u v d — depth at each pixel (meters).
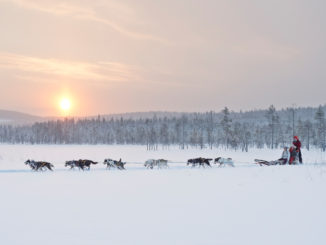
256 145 119.44
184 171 19.77
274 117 110.19
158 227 6.55
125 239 5.79
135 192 11.14
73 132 186.62
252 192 10.38
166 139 133.62
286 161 24.44
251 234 5.94
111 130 186.62
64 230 6.40
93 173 19.17
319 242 5.41
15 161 35.56
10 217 7.55
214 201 9.13
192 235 5.97
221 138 117.94
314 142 106.94
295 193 9.91
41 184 13.68
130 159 46.69
